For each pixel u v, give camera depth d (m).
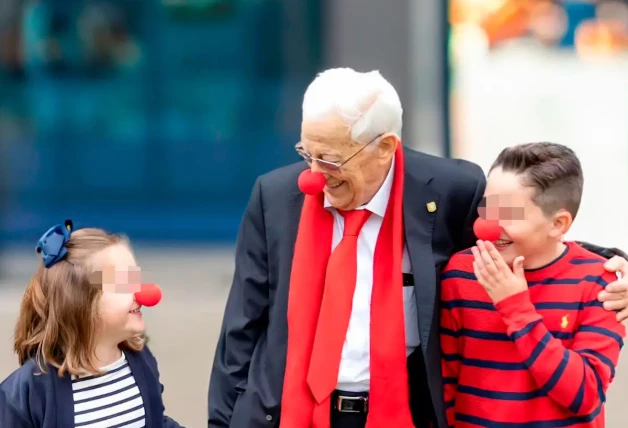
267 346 4.12
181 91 13.00
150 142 13.06
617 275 3.91
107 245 4.03
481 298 3.94
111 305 3.96
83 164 13.01
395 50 12.01
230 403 4.24
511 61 11.79
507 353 3.86
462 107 11.91
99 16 12.78
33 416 3.88
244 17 12.78
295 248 4.09
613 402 7.77
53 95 12.87
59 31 12.77
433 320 3.99
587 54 11.66
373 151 3.89
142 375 4.16
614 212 11.52
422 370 4.04
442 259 4.10
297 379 3.97
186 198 13.17
